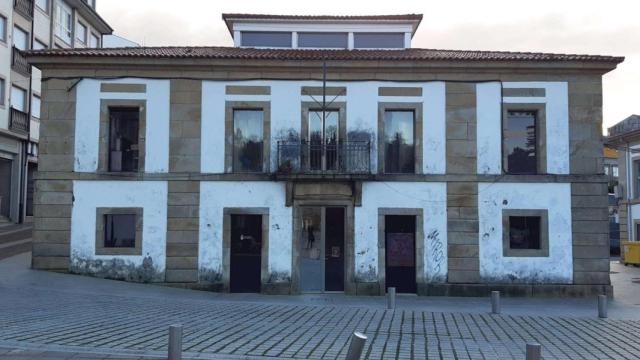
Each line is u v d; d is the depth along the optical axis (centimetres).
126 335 979
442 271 1852
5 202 3528
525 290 1847
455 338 1079
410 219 1889
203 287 1838
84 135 1869
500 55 1986
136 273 1839
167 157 1870
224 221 1856
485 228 1864
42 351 819
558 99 1903
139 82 1886
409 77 1905
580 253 1862
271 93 1895
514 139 1920
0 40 3331
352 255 1852
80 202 1853
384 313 1419
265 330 1100
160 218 1853
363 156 1873
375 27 2284
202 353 862
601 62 1881
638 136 3181
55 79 1880
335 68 1889
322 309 1470
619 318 1402
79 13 4416
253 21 2272
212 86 1892
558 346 1021
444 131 1891
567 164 1888
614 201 4925
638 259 3084
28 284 1631
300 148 1873
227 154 1877
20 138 3544
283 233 1855
